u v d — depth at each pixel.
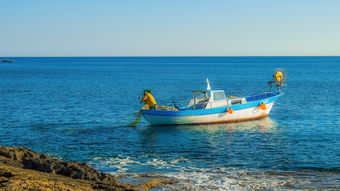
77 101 55.78
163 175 20.36
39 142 28.81
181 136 31.31
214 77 123.88
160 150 26.50
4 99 57.44
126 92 71.25
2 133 31.97
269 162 23.19
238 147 27.27
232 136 31.14
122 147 27.39
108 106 50.25
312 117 40.75
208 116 36.47
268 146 27.52
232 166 22.34
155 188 18.12
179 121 35.81
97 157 24.58
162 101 57.84
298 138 30.11
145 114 35.38
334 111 45.16
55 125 35.88
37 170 18.16
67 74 140.88
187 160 23.78
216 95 37.25
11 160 18.89
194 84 93.00
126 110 46.59
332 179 19.75
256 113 39.12
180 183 18.98
